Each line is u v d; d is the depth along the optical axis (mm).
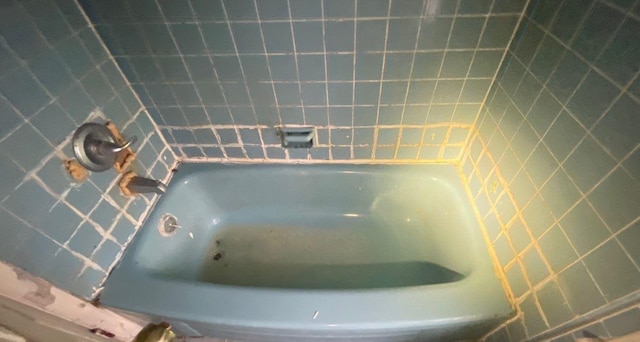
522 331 920
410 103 1133
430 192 1345
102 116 1055
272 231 1562
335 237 1521
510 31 919
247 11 912
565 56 742
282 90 1123
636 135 581
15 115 804
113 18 958
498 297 988
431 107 1144
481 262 1070
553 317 805
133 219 1204
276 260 1485
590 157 686
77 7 938
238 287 1062
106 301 1043
